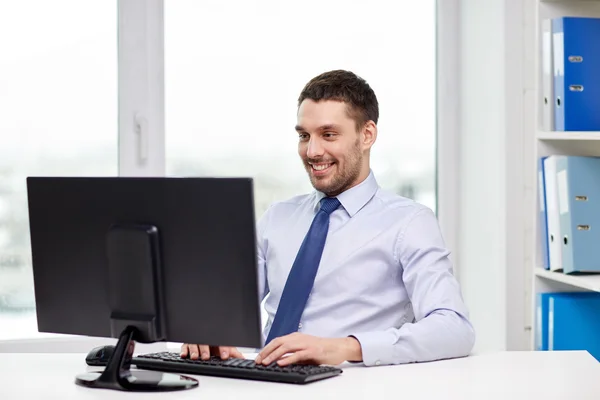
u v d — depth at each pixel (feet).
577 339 8.47
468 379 5.69
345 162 7.21
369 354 6.06
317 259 7.23
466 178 10.96
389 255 7.22
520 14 9.93
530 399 5.16
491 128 10.27
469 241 10.91
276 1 10.66
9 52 9.94
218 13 10.51
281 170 10.77
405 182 11.14
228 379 5.67
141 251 5.46
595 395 5.26
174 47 10.40
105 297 5.68
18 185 10.01
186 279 5.42
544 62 8.73
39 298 5.94
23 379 5.71
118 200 5.56
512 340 10.06
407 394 5.25
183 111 10.46
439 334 6.31
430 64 11.12
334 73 7.34
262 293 7.96
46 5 10.00
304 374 5.51
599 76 8.42
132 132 10.19
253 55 10.64
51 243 5.83
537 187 8.85
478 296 10.70
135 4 10.12
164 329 5.53
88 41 10.12
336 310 7.22
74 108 10.12
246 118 10.65
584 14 8.82
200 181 5.30
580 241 8.25
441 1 10.98
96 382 5.46
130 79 10.15
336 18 10.84
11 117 9.96
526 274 10.07
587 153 8.84
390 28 11.00
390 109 11.05
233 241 5.25
